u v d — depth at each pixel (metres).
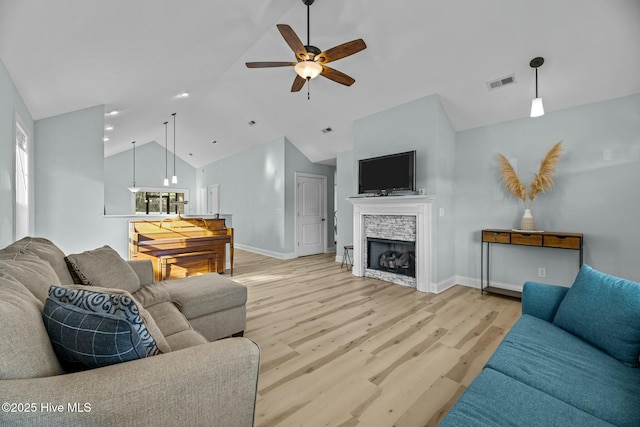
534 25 2.67
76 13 1.93
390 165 4.07
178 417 0.88
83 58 2.54
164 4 2.23
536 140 3.54
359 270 4.60
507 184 3.62
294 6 3.00
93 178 3.80
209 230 4.42
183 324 1.70
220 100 5.42
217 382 0.95
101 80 3.10
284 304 3.29
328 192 7.12
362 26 3.13
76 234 3.67
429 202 3.75
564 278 3.36
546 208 3.46
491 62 3.12
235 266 5.39
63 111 3.56
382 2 2.83
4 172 2.27
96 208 3.80
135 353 0.95
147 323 1.12
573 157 3.29
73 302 1.01
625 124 2.99
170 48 2.94
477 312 3.05
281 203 6.28
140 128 6.18
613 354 1.37
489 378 1.22
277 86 4.49
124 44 2.56
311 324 2.74
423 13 2.83
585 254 3.22
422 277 3.83
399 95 3.94
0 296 0.90
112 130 5.49
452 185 4.12
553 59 2.89
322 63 2.65
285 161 6.25
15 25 1.82
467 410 1.03
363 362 2.08
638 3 2.30
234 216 7.87
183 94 4.69
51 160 3.55
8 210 2.37
